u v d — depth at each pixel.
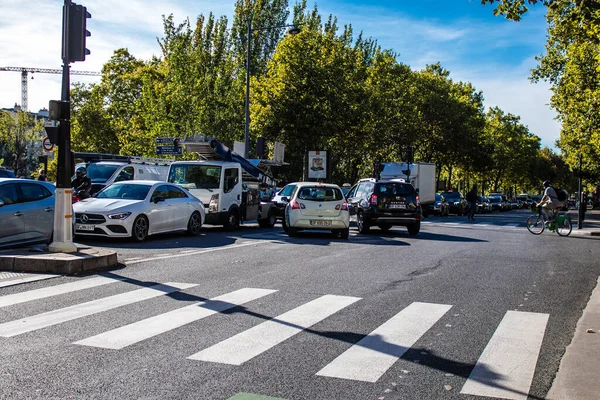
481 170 69.56
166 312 7.00
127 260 11.55
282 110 40.09
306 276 9.97
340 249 14.56
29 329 6.11
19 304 7.31
